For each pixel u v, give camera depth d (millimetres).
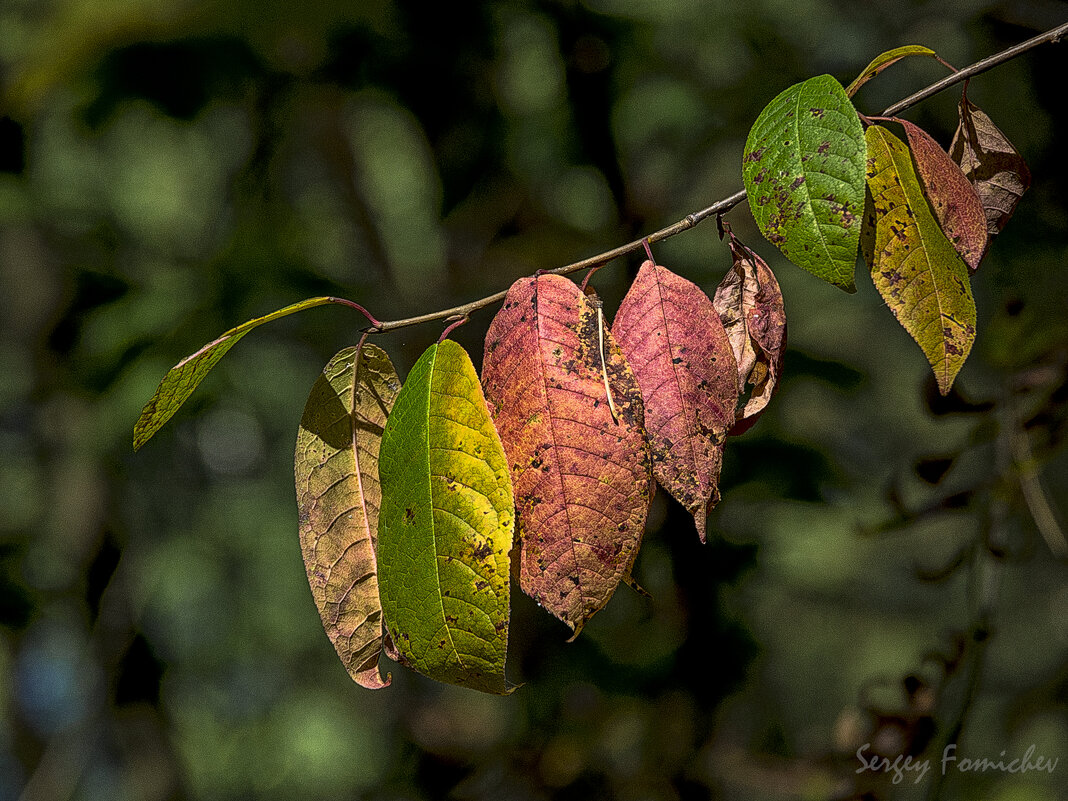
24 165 2570
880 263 871
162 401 853
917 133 872
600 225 1921
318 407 877
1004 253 1586
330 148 2449
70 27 1995
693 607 1558
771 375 874
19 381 3061
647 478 833
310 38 1874
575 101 1738
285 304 2170
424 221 2561
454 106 1873
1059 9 1486
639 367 849
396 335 2180
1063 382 1168
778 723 1847
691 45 2195
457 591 827
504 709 2219
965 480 1692
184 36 1888
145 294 2361
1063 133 1502
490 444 827
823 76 847
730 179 2129
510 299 844
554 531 833
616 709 1662
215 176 2869
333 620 871
